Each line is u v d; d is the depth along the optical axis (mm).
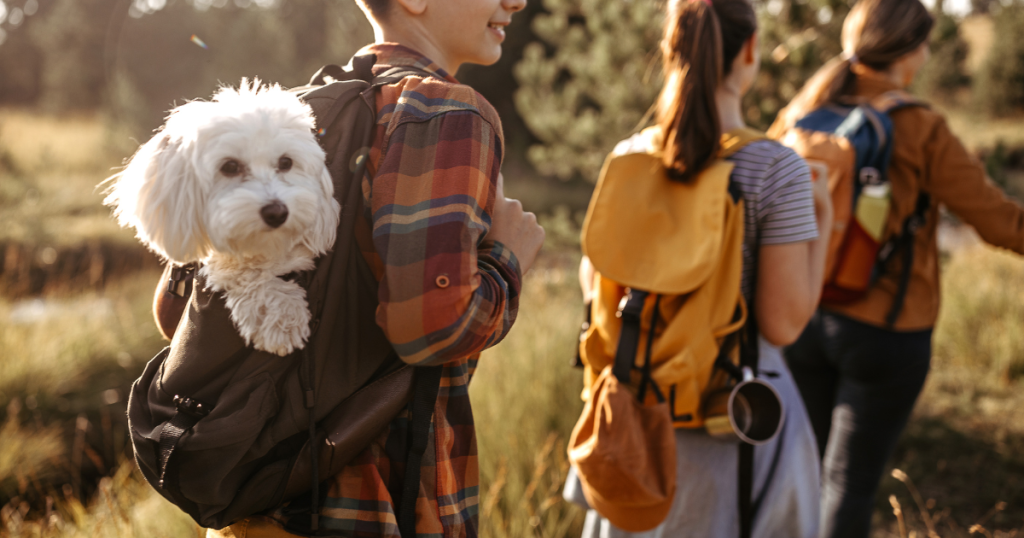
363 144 946
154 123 16766
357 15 11812
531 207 13570
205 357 892
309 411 905
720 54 1521
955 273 5914
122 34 27641
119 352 5961
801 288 1507
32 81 34875
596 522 1812
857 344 2021
